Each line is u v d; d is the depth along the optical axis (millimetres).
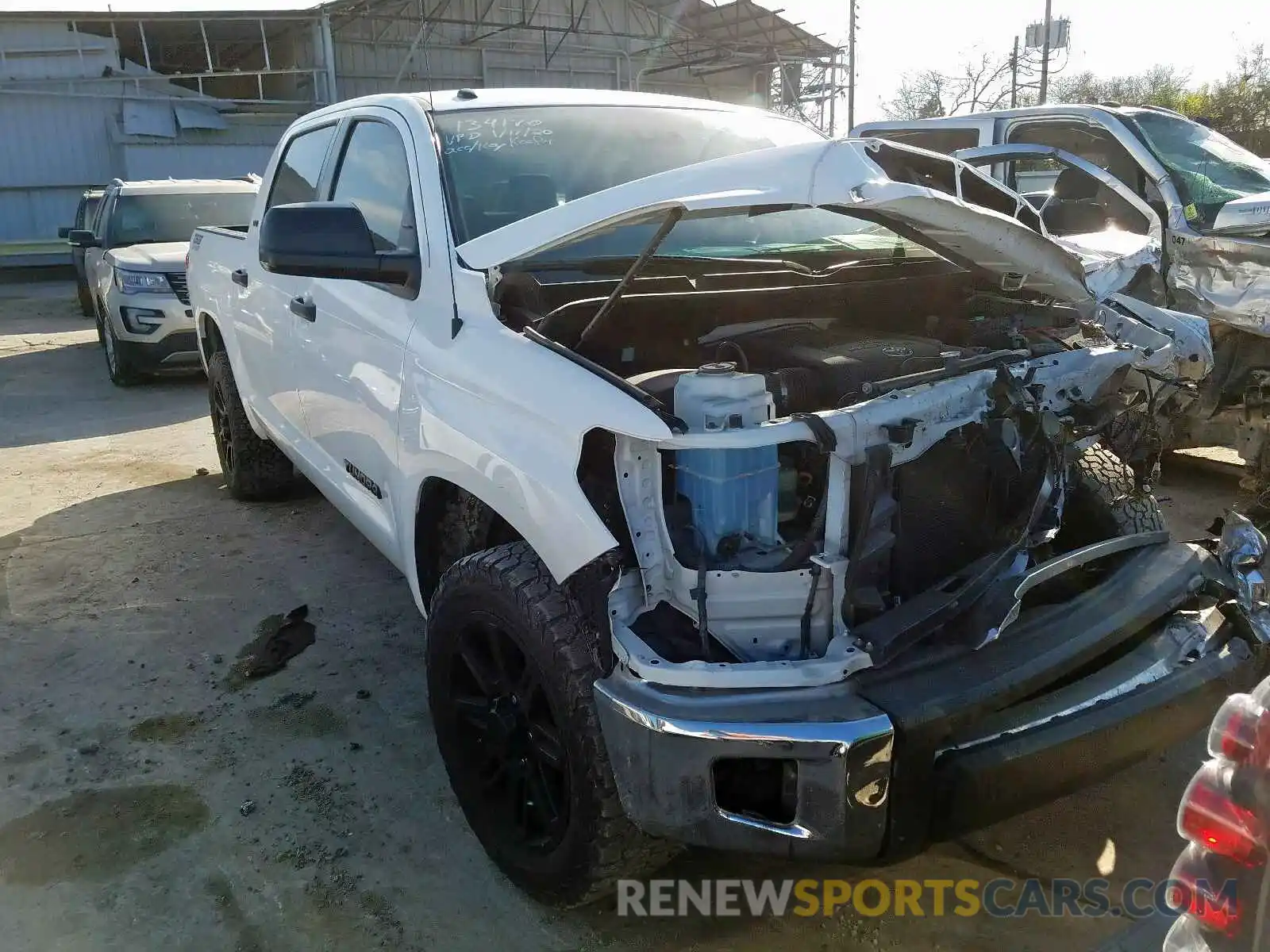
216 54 26953
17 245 22266
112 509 5672
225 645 3969
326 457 3869
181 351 9141
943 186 2633
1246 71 27969
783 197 2193
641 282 2793
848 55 23031
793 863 2676
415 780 3072
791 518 2270
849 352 2607
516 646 2410
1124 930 2430
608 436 2188
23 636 4051
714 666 1993
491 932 2455
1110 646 2246
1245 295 5027
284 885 2615
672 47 28375
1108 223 5867
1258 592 2572
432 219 2979
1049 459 2457
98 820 2879
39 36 22688
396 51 26219
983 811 2014
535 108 3514
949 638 2174
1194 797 1475
